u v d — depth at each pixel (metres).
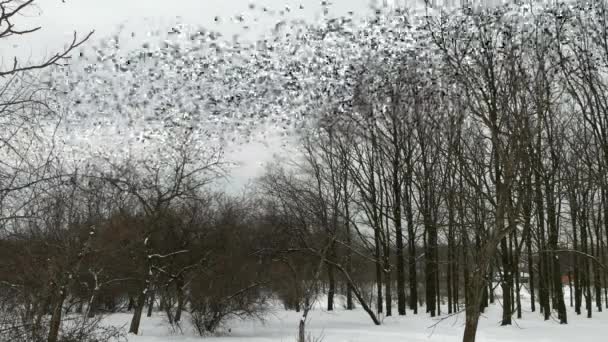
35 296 10.85
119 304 25.61
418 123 17.59
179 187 22.12
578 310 30.33
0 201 6.74
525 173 10.14
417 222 24.25
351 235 28.39
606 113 15.63
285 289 24.05
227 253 22.53
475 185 10.56
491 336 17.98
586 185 21.31
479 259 10.16
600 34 14.77
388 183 29.33
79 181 11.00
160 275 22.47
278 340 18.06
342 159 28.19
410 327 21.78
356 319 26.25
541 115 9.67
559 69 11.31
